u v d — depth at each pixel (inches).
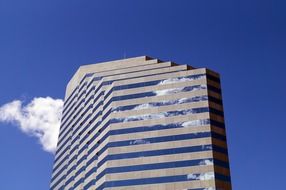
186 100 4308.6
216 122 4136.3
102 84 5128.0
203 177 3747.5
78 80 6407.5
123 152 4156.0
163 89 4480.8
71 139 5900.6
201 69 4525.1
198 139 3993.6
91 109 5339.6
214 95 4350.4
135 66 5162.4
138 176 3941.9
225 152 3959.2
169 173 3860.7
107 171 4084.6
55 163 6323.8
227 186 3740.2
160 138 4119.1
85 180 4739.2
